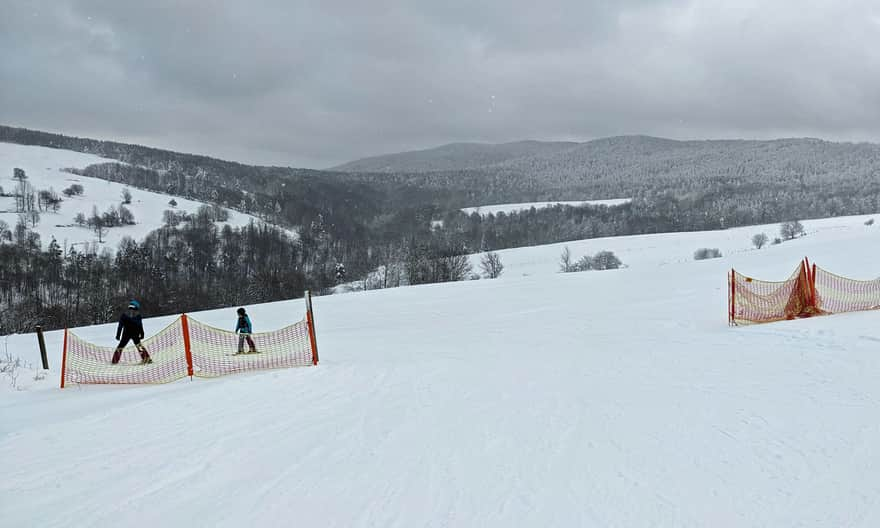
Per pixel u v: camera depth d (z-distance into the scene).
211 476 6.15
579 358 12.16
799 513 4.71
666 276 35.22
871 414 7.01
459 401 8.80
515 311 24.67
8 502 5.67
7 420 9.03
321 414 8.41
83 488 5.96
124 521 5.15
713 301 21.97
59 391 11.63
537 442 6.71
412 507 5.14
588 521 4.72
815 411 7.27
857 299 15.88
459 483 5.63
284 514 5.14
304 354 13.97
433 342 16.30
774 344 12.20
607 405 8.13
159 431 7.88
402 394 9.45
